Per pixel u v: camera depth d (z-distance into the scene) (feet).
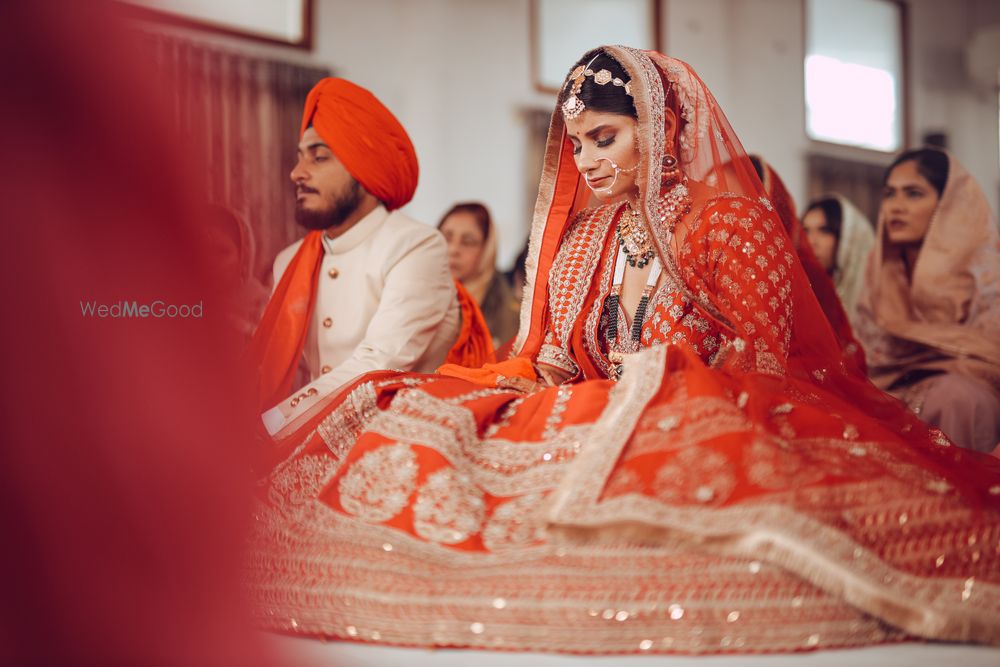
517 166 27.45
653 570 6.36
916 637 6.57
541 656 6.26
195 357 4.25
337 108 15.60
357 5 24.90
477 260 23.59
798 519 6.36
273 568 7.17
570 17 28.68
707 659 6.12
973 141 33.19
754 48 31.19
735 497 6.53
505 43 27.48
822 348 9.14
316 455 8.38
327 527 7.36
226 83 21.76
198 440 4.19
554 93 28.27
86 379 3.95
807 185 31.37
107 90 4.17
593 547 6.53
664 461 6.83
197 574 4.13
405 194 16.08
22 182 3.97
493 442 7.84
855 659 6.09
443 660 6.14
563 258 10.22
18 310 3.88
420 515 7.16
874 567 6.43
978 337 19.33
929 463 7.41
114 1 4.31
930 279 20.11
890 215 20.66
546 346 10.04
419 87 25.98
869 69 32.71
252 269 16.20
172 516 4.09
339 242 15.67
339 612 6.72
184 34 21.25
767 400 7.53
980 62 32.83
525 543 6.82
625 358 7.90
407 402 8.07
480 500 7.28
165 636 4.03
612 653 6.23
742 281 8.91
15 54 4.00
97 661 3.90
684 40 30.30
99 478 3.94
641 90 9.20
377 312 15.20
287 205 20.22
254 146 21.81
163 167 4.29
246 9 22.74
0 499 3.76
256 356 15.14
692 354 7.78
